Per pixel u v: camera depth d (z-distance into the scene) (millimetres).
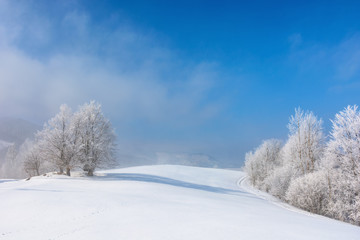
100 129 39656
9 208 15711
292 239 9508
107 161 39406
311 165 35312
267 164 49250
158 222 12234
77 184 27688
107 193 21109
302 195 26203
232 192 35094
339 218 23344
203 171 75562
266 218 14219
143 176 43844
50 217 13867
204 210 15680
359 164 24109
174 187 30422
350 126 25281
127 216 13672
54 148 36625
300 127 38500
